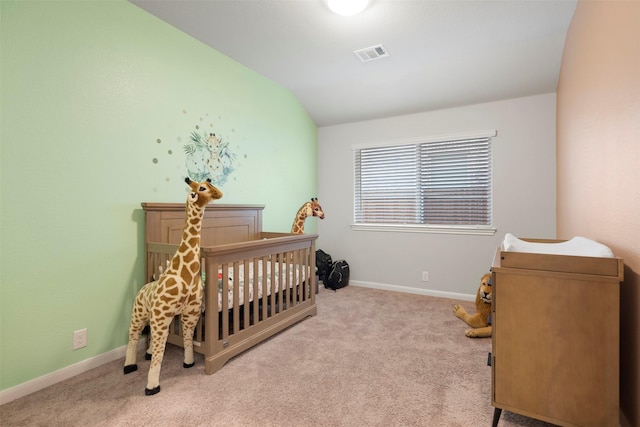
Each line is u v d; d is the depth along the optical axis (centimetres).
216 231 289
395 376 196
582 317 132
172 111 258
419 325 283
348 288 421
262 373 200
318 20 245
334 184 451
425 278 389
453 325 283
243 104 328
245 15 240
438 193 385
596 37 171
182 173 267
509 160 343
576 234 224
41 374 183
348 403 169
